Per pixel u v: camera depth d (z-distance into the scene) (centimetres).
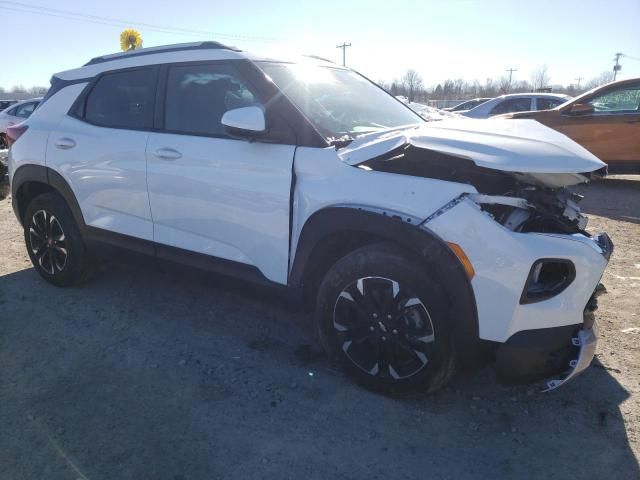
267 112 284
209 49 323
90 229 373
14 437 240
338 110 312
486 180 256
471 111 1186
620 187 864
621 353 314
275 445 236
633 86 804
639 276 443
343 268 261
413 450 234
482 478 218
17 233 579
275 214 279
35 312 371
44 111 400
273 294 294
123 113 352
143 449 233
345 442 238
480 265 227
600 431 246
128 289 411
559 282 229
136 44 532
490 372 295
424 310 241
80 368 299
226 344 327
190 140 311
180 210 319
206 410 261
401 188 243
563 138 264
